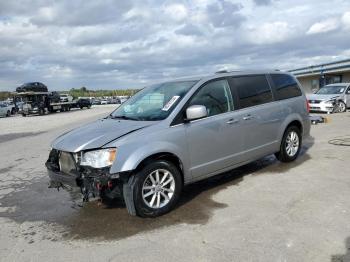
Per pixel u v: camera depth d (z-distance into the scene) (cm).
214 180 614
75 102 4781
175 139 481
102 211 496
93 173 435
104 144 440
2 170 835
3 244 413
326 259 334
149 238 401
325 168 649
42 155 1016
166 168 470
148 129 468
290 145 701
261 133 621
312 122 1302
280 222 420
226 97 572
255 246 365
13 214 518
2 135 1711
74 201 558
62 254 378
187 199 524
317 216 431
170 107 507
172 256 356
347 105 1792
